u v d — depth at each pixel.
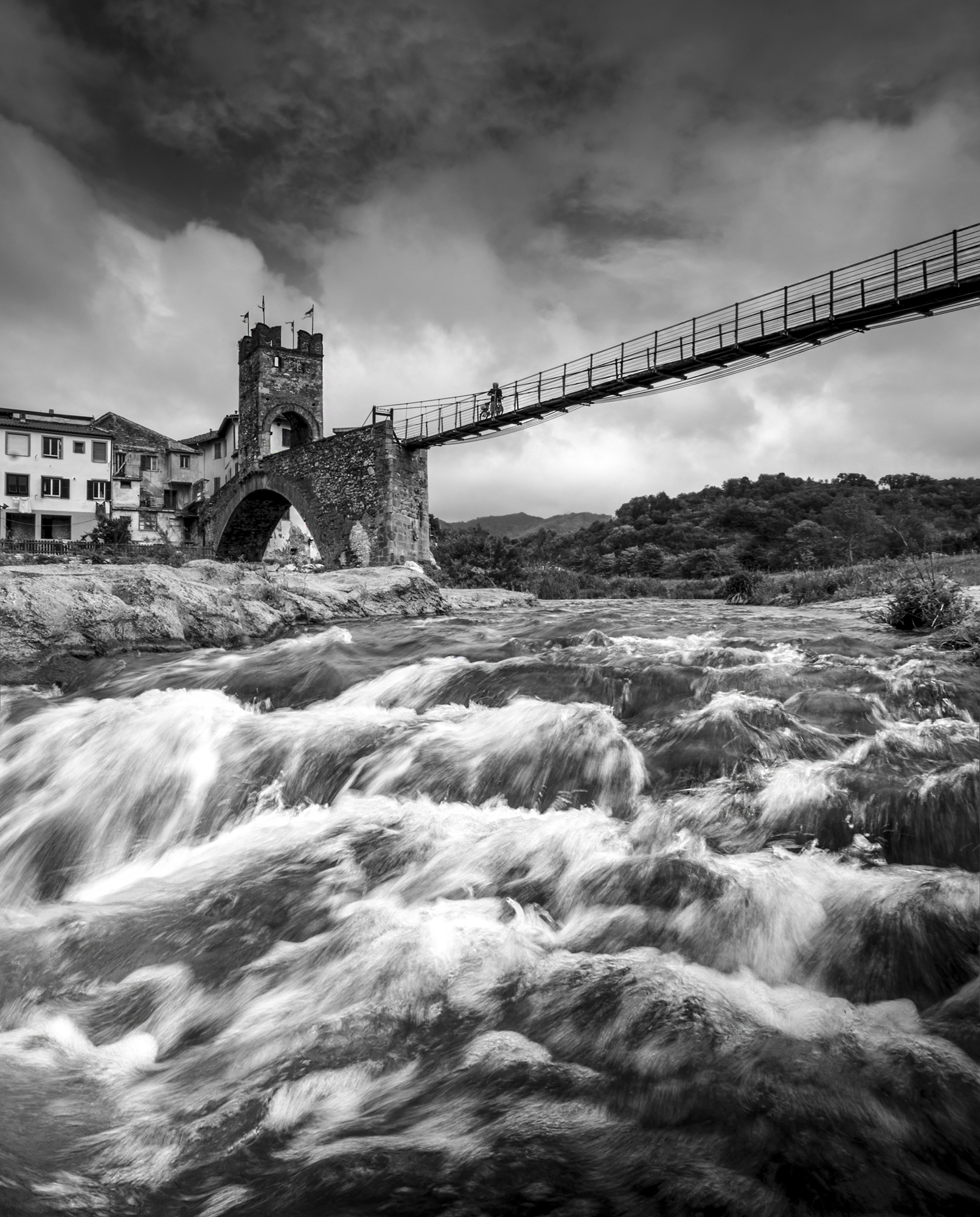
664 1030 3.17
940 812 4.58
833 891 4.06
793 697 7.15
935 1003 3.31
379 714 7.68
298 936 4.27
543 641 11.80
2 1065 3.54
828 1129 2.62
